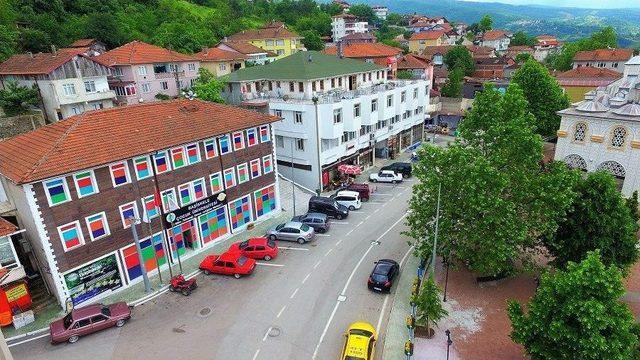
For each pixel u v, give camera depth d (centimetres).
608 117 3481
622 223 2361
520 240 2327
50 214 2298
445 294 2531
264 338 2225
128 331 2308
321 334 2247
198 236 3158
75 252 2438
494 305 2448
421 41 12925
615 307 1594
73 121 2686
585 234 2362
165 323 2367
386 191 4416
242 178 3419
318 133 4188
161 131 2867
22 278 2420
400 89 5231
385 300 2534
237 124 3262
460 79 8331
